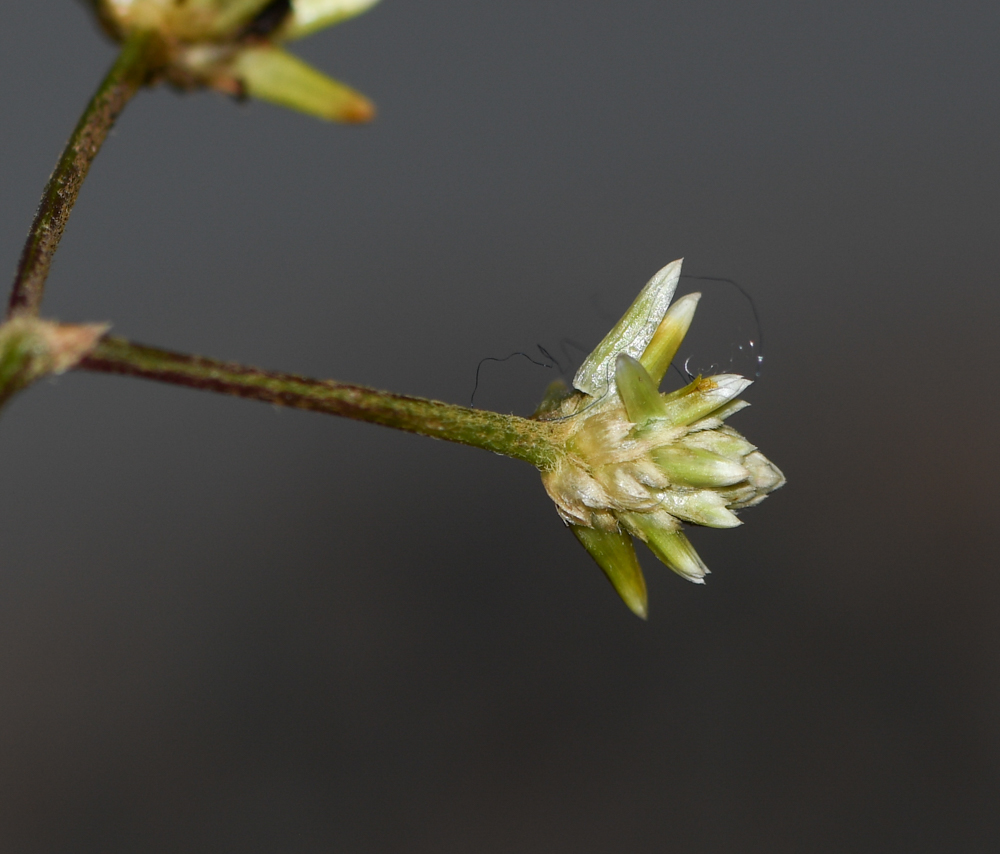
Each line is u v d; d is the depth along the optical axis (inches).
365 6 4.6
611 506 4.9
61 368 4.6
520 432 4.9
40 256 4.6
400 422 4.8
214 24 4.6
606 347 4.9
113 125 4.6
